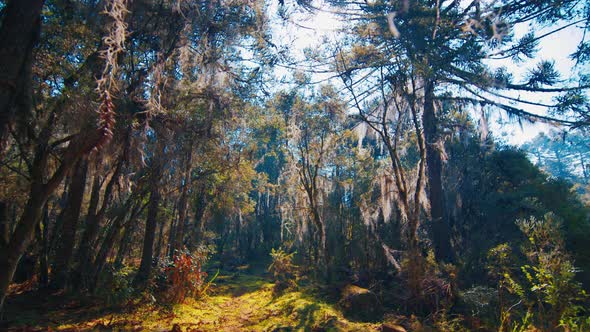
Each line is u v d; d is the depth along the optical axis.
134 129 7.57
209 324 8.27
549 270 6.81
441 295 9.11
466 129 13.88
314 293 11.27
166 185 11.94
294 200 17.41
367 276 11.95
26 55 5.45
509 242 10.92
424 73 9.85
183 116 9.98
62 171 5.39
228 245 28.36
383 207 11.87
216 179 15.10
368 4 10.75
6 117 5.21
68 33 8.06
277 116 14.30
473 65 11.52
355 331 8.00
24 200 9.82
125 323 7.51
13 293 9.64
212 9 8.16
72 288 9.70
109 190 9.98
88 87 6.77
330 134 13.97
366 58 10.91
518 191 14.14
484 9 10.81
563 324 6.37
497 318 8.00
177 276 10.02
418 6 9.84
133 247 19.02
